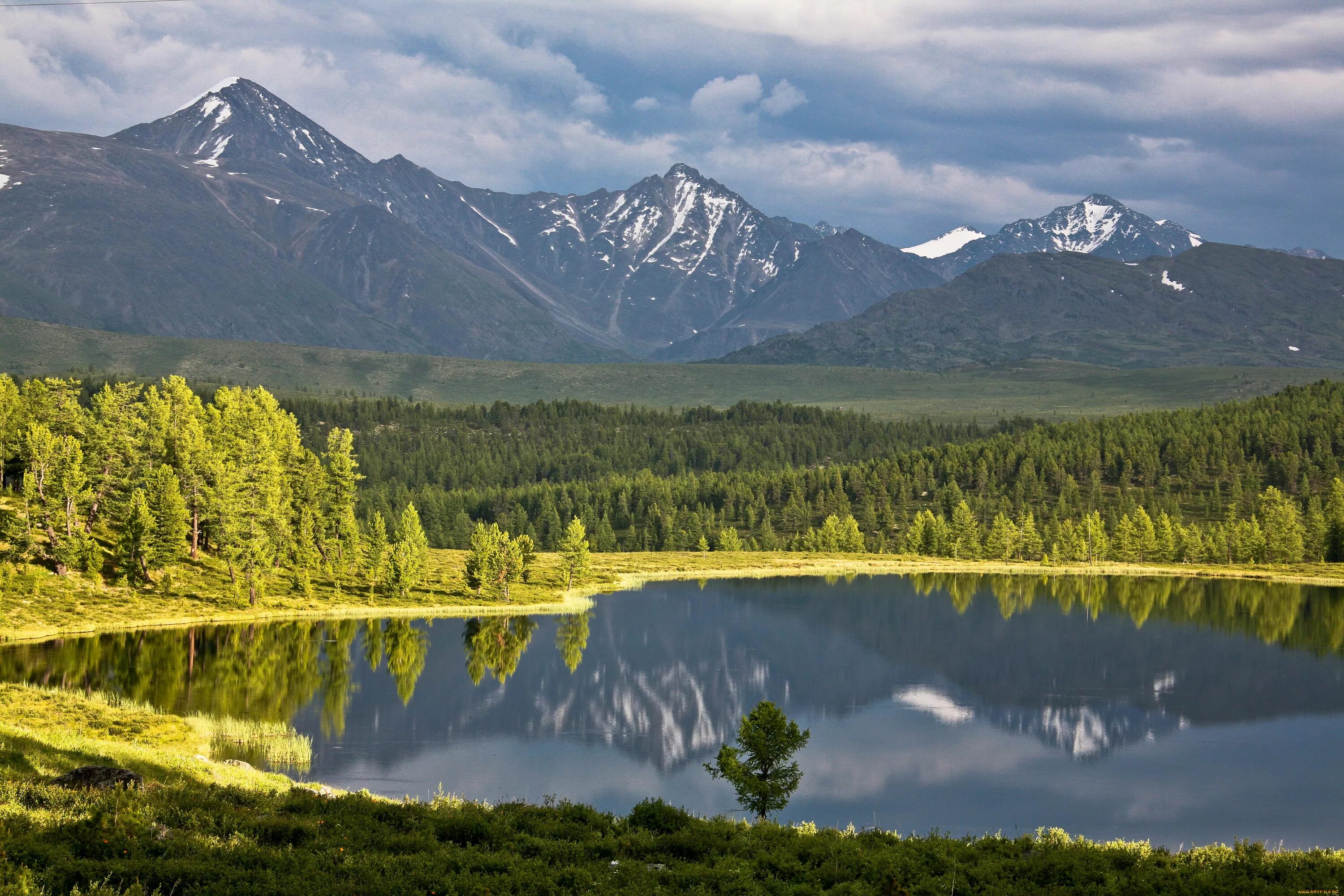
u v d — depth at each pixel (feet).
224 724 244.01
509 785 224.53
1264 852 106.83
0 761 129.80
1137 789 237.25
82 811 102.73
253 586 436.35
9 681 274.16
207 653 346.13
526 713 301.43
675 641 439.22
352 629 414.62
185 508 442.09
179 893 83.30
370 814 112.06
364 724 268.82
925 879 96.73
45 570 401.70
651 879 93.66
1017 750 273.75
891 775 247.91
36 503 418.10
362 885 86.07
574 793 224.53
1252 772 251.80
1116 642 440.45
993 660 403.75
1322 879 96.94
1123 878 97.04
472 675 347.77
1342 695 341.82
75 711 214.07
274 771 210.79
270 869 89.61
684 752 271.28
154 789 114.93
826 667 393.50
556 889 88.99
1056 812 218.38
